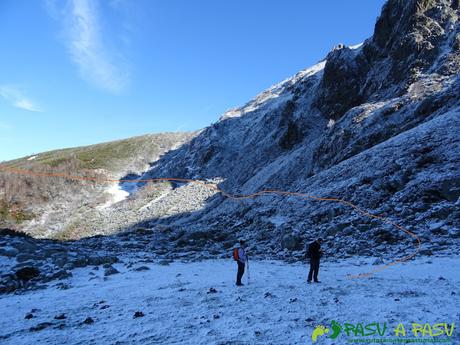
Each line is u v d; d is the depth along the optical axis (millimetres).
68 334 8102
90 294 13023
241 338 7242
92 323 9008
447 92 39094
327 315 8523
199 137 119312
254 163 78000
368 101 55750
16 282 15305
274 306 9672
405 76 51219
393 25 62500
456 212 21156
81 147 175625
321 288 11742
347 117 52281
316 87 79438
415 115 40375
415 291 10359
